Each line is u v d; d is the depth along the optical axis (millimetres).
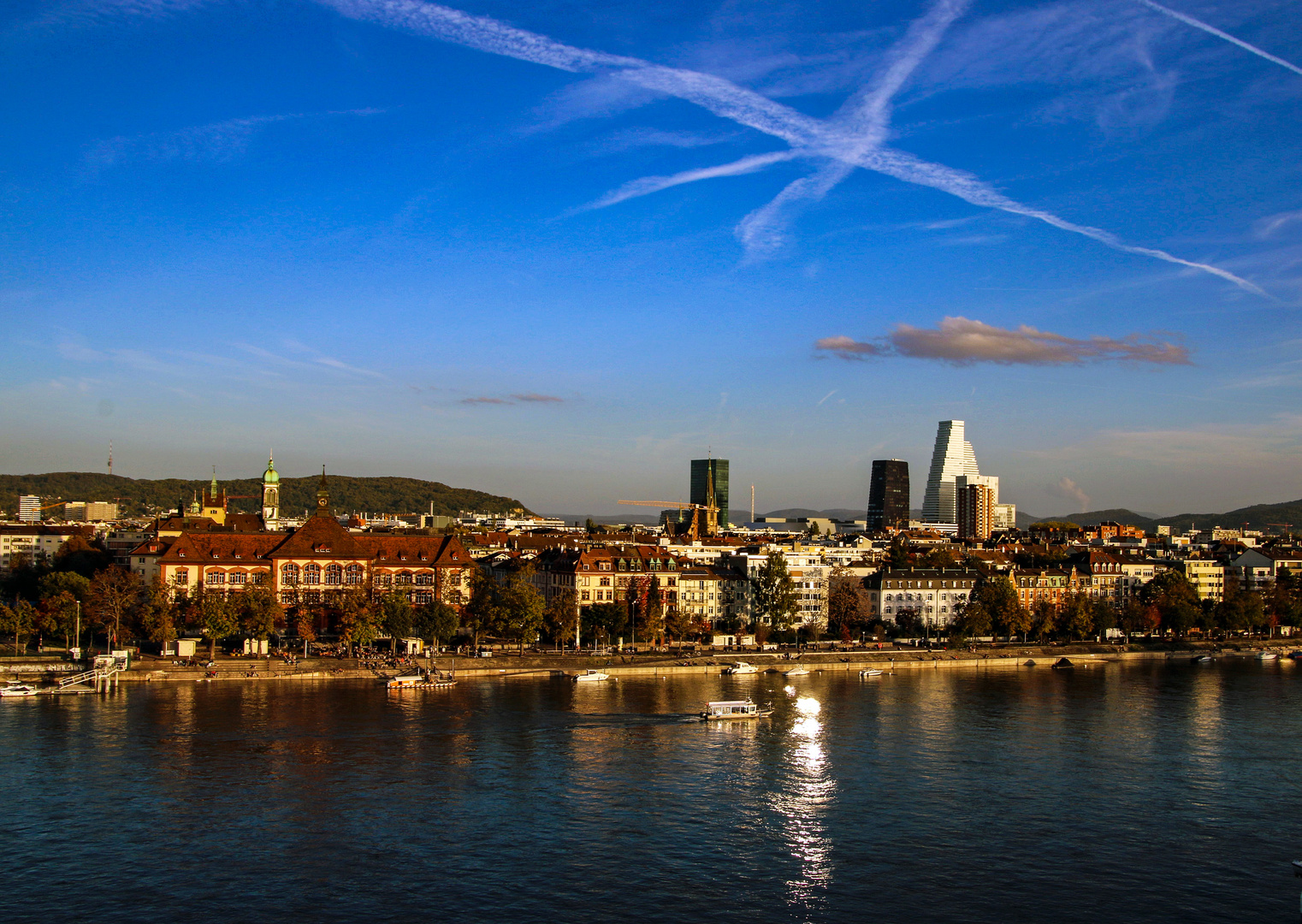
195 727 197125
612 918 119312
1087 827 151750
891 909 123500
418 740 191500
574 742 193375
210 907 120625
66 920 117062
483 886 127125
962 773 178125
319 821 147625
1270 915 123688
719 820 151250
